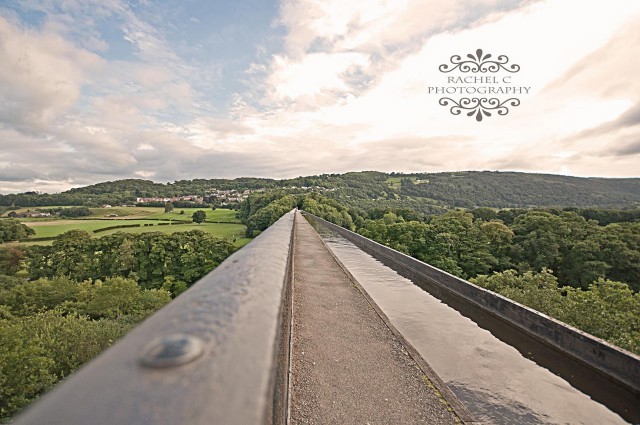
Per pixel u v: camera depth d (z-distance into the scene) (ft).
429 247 138.21
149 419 1.56
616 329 30.81
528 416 11.49
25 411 1.65
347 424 10.18
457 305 25.05
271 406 2.33
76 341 70.23
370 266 41.75
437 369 14.90
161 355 2.22
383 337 16.75
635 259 124.57
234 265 5.77
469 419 10.68
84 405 1.67
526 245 148.66
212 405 1.72
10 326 64.44
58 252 181.27
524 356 15.99
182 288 163.02
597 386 13.33
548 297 39.22
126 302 117.08
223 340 2.64
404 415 10.71
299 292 24.68
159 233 198.80
